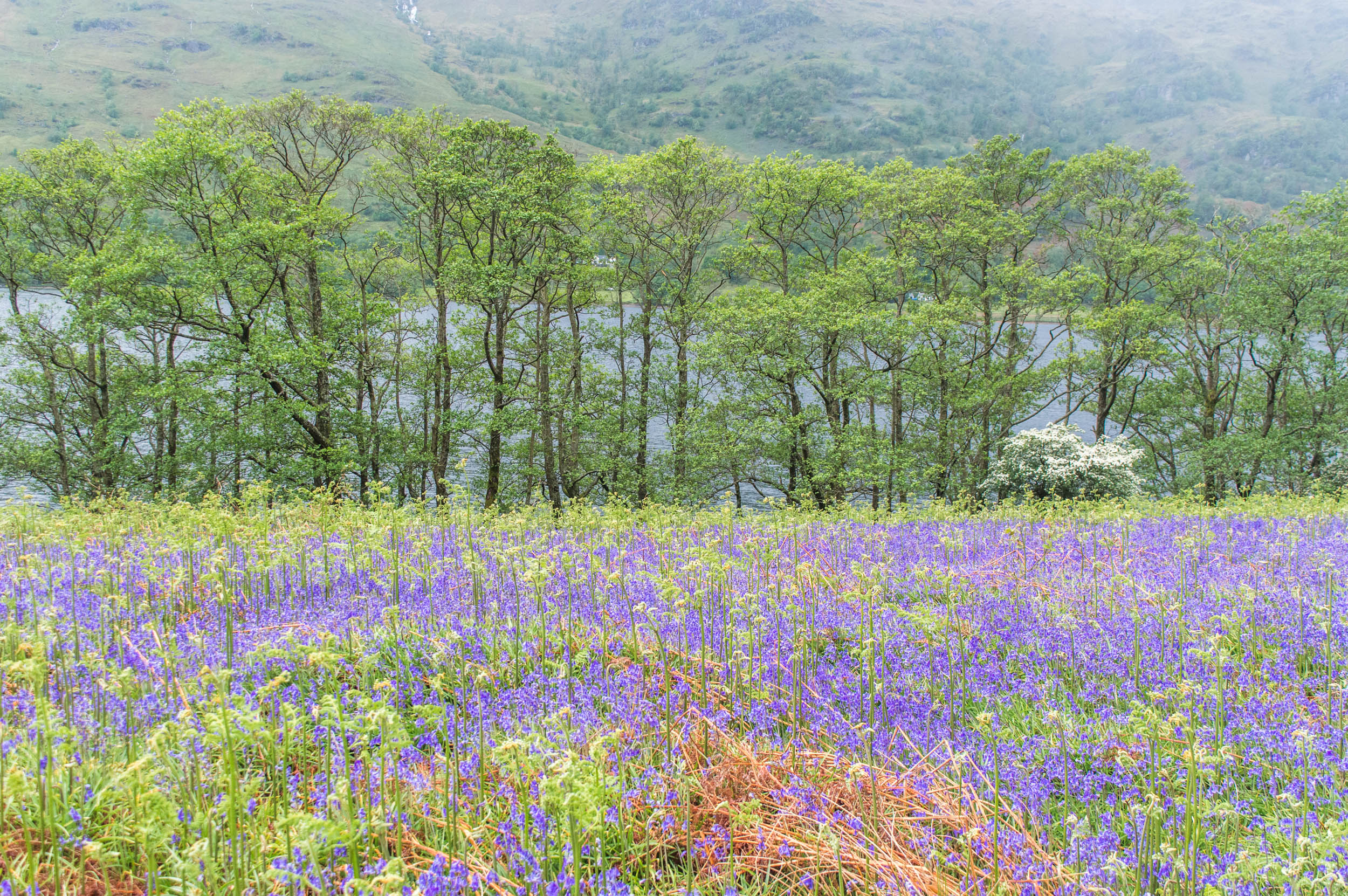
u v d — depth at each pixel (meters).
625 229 30.86
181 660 5.16
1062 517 13.54
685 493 27.34
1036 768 4.64
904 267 30.67
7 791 2.91
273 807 3.58
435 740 4.60
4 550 8.82
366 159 29.98
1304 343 30.56
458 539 10.84
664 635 6.80
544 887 3.30
